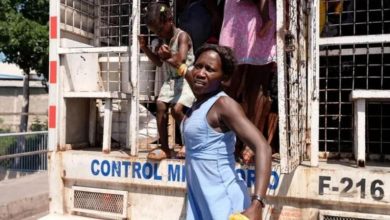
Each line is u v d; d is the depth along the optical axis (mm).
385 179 2426
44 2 10039
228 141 1871
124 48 3150
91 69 3818
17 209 5664
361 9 3514
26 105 11906
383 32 3242
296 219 2615
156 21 2842
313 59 2648
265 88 2979
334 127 3371
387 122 3285
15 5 9891
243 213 1606
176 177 2824
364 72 3438
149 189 2934
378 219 2439
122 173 2979
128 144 3672
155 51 3086
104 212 3037
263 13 2748
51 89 3330
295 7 2523
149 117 3801
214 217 1846
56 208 3176
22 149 7293
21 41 9484
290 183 2592
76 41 3672
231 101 1795
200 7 3459
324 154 3184
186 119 1941
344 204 2521
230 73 1920
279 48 2266
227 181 1859
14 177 7207
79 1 3689
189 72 2248
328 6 3527
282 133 2266
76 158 3125
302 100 2895
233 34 2908
